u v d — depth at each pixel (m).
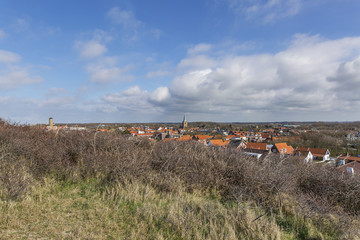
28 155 5.28
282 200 4.29
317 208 3.98
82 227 3.08
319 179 5.22
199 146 7.45
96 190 4.58
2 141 5.41
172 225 3.31
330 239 3.26
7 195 3.71
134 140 7.67
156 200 4.27
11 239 2.65
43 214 3.37
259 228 3.25
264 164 5.60
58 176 4.98
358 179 4.84
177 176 5.29
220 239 3.01
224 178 5.25
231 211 3.80
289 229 3.49
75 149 5.93
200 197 4.61
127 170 5.11
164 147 6.89
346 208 4.46
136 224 3.30
